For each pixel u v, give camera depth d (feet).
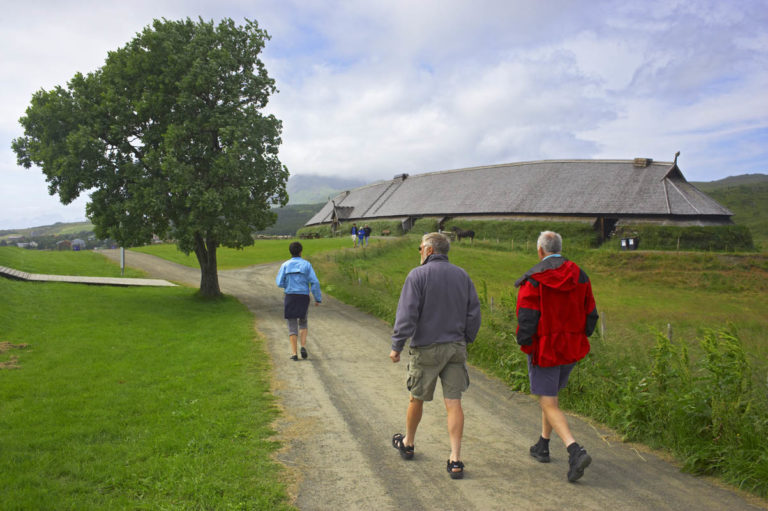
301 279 29.81
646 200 183.52
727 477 13.12
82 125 59.11
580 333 13.44
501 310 33.09
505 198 219.00
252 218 66.80
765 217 325.21
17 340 34.65
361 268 96.32
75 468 13.61
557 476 13.39
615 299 104.01
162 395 21.72
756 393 15.71
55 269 98.58
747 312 92.12
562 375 14.10
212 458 14.35
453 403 13.62
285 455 14.88
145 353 31.99
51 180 62.49
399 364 29.27
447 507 11.48
